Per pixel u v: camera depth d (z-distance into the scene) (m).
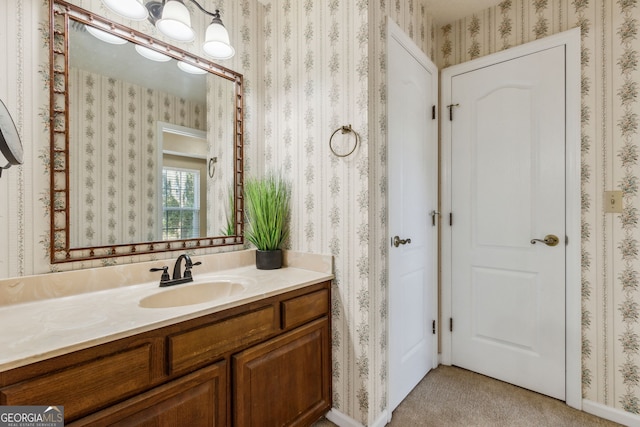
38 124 1.11
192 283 1.38
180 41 1.37
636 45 1.48
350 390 1.47
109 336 0.79
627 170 1.50
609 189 1.55
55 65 1.15
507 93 1.88
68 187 1.18
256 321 1.18
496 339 1.93
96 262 1.25
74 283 1.16
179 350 0.94
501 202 1.90
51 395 0.71
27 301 1.06
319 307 1.46
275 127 1.84
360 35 1.42
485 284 1.98
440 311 2.15
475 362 2.02
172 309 0.99
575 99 1.64
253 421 1.16
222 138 1.70
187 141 1.56
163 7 1.29
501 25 1.91
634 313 1.49
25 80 1.08
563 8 1.69
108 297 1.15
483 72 1.97
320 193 1.59
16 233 1.06
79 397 0.75
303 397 1.38
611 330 1.55
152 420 0.88
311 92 1.63
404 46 1.74
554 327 1.72
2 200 1.04
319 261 1.58
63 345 0.73
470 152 2.03
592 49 1.60
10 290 1.03
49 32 1.13
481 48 2.00
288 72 1.76
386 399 1.54
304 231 1.67
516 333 1.86
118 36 1.32
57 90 1.15
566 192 1.67
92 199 1.24
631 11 1.50
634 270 1.49
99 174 1.27
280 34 1.81
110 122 1.30
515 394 1.77
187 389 0.97
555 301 1.71
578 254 1.63
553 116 1.72
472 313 2.03
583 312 1.63
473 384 1.89
